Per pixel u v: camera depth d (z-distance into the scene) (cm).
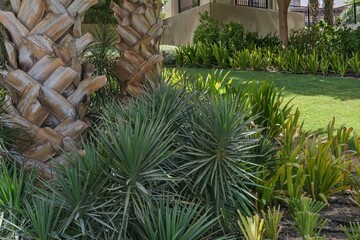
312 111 740
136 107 317
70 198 239
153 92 361
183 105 332
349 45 1237
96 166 251
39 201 238
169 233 233
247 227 254
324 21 1550
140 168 246
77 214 233
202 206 283
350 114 714
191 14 1573
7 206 240
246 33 1505
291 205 333
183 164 290
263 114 482
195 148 296
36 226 222
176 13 1803
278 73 1158
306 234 271
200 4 1688
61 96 309
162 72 510
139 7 473
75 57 315
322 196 352
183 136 303
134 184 246
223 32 1363
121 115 307
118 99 440
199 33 1396
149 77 456
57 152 304
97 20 982
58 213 229
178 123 314
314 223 278
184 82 435
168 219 236
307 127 639
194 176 292
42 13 305
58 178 249
